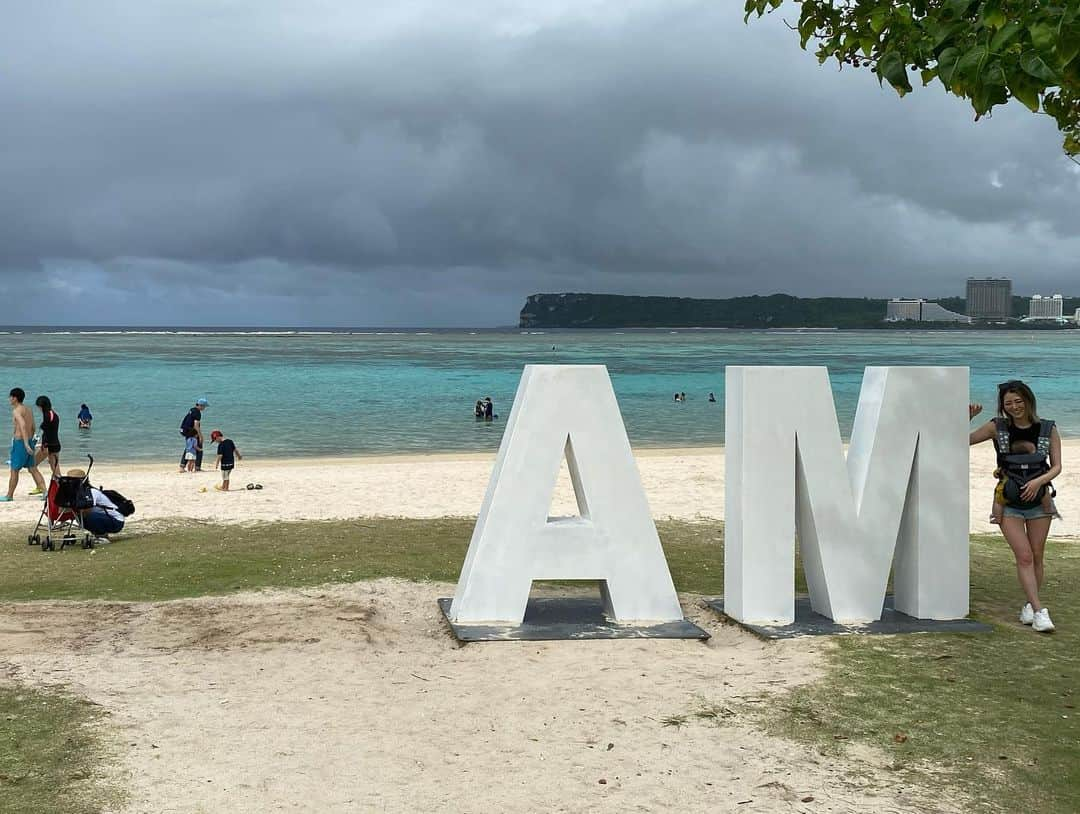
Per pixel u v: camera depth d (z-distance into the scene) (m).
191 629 8.24
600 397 8.43
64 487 12.17
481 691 6.67
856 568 8.40
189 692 6.61
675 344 155.38
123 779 5.15
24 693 6.54
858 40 6.28
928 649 7.62
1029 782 5.18
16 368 71.62
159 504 16.70
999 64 4.37
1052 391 54.28
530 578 8.32
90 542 12.33
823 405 8.38
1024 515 8.29
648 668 7.20
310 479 20.59
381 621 8.65
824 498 8.36
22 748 5.57
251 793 4.99
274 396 49.28
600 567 8.39
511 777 5.22
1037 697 6.51
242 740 5.73
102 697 6.47
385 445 30.62
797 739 5.78
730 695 6.57
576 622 8.40
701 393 53.34
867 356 104.81
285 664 7.28
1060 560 11.30
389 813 4.77
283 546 12.26
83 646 7.73
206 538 12.96
